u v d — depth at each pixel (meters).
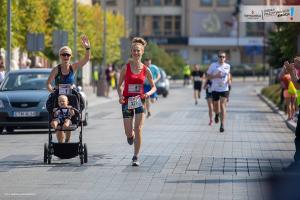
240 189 23.88
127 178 26.22
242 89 138.88
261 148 36.56
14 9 70.31
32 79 46.59
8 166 29.36
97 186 24.52
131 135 29.75
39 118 44.00
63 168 28.75
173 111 68.06
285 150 35.75
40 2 78.88
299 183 16.36
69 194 22.98
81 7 115.44
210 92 51.50
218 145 37.75
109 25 139.75
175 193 23.17
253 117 61.53
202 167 29.05
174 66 168.75
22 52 85.81
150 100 59.06
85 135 43.22
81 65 30.83
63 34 71.50
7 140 40.47
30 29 76.75
